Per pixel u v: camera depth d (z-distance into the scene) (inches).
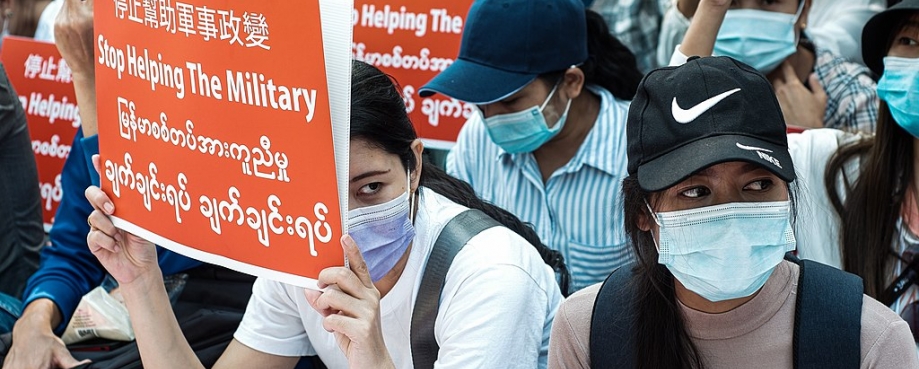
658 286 83.2
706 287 79.7
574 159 136.1
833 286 80.7
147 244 95.7
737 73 79.4
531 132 132.5
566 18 131.3
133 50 86.8
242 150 81.6
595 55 138.9
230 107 81.2
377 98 85.3
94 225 93.7
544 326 94.8
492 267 90.0
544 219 137.6
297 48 76.6
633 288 84.5
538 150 139.5
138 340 98.6
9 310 139.2
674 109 79.1
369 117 84.0
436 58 151.9
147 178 88.8
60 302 133.1
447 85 131.1
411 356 96.5
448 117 152.0
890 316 79.8
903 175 107.6
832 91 150.2
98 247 94.8
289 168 79.7
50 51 166.1
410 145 89.4
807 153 114.0
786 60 150.6
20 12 220.8
